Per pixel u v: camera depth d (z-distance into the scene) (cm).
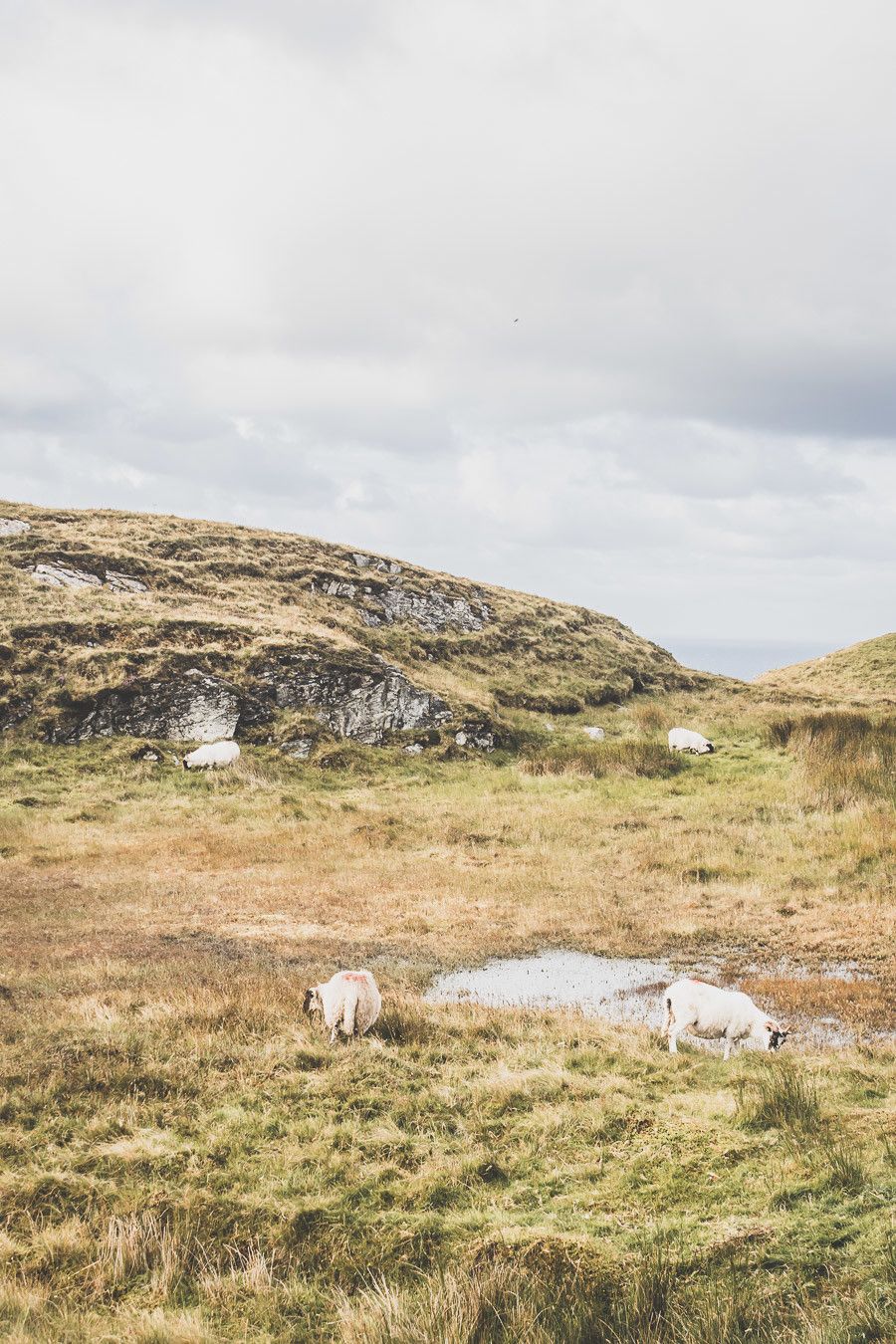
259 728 3472
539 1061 1004
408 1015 1146
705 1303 523
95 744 3209
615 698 4716
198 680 3475
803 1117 803
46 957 1466
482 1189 715
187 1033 1052
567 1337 509
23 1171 732
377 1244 632
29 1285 578
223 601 4353
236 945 1570
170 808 2775
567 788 3075
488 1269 579
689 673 5541
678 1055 1029
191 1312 552
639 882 2030
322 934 1659
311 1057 990
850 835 2217
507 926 1717
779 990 1328
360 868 2175
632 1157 755
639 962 1526
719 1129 797
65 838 2416
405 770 3409
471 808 2842
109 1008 1136
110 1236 624
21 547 4353
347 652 3912
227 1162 758
